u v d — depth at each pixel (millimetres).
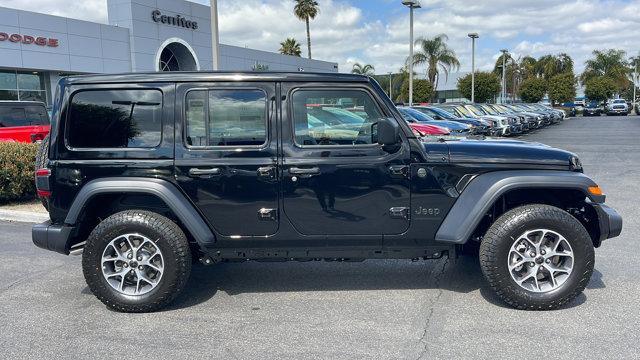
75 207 4402
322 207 4445
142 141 4453
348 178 4410
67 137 4461
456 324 4184
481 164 4410
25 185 9297
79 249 4719
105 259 4457
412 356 3682
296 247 4551
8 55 24922
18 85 26312
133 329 4223
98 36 29031
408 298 4773
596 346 3762
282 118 4410
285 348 3846
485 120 20844
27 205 9219
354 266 5742
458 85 54531
